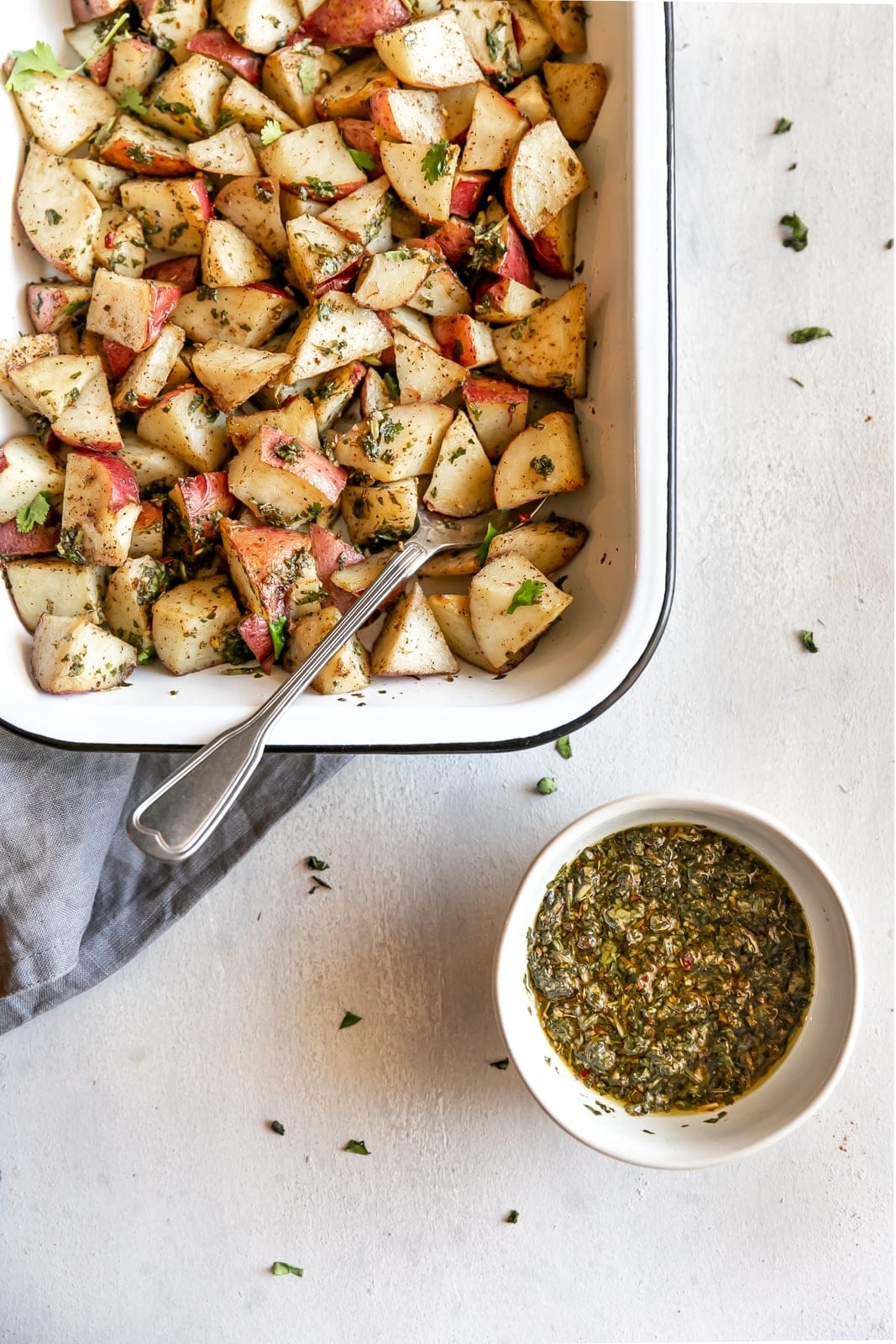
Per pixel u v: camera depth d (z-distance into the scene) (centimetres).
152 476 62
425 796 67
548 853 60
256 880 67
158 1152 67
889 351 68
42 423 62
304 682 58
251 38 61
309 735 58
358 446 61
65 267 61
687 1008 63
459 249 62
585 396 62
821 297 68
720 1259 67
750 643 68
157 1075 67
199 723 58
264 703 58
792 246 67
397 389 62
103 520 60
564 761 67
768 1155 67
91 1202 67
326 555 61
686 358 68
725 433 68
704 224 68
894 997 67
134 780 66
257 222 62
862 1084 67
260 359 60
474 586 60
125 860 66
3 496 60
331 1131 67
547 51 62
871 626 68
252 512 61
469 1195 67
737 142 67
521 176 61
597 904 64
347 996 67
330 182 61
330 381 62
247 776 57
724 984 64
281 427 61
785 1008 63
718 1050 63
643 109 58
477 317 62
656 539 58
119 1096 67
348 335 61
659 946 64
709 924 64
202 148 61
